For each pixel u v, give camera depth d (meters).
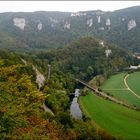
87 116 109.06
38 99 64.88
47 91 116.06
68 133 70.25
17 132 46.12
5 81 62.22
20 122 47.81
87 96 153.75
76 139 70.19
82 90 168.50
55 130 64.69
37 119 58.91
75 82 192.25
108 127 99.56
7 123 45.25
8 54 140.75
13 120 46.28
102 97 153.25
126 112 121.56
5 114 46.03
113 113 119.56
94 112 120.50
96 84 196.62
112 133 92.06
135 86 194.62
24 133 46.62
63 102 116.00
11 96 54.19
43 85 129.50
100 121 107.31
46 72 171.75
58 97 117.75
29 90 65.75
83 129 75.31
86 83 195.12
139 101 154.50
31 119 56.56
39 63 193.38
